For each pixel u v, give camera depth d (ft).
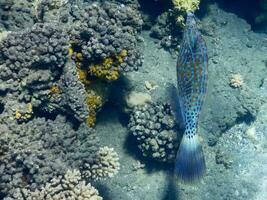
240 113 4.88
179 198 4.26
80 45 3.59
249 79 5.24
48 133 3.37
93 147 3.38
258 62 5.52
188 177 3.08
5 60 3.45
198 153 3.08
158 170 4.38
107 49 3.50
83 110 3.41
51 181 3.04
